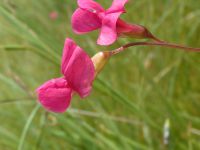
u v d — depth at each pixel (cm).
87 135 10
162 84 12
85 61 6
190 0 13
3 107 13
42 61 14
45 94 6
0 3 11
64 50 6
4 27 11
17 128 12
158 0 14
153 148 10
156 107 11
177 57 12
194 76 12
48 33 13
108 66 13
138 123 11
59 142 12
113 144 10
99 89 9
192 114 12
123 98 9
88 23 6
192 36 13
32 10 15
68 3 14
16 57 15
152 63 13
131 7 14
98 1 12
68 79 6
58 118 10
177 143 10
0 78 11
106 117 11
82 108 12
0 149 12
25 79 14
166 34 13
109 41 6
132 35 7
